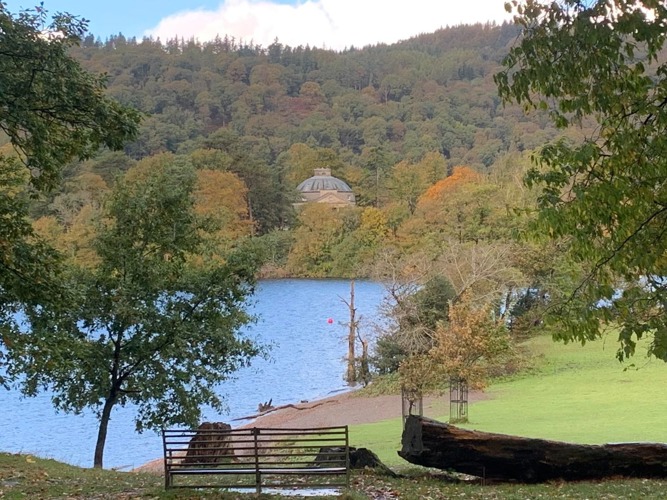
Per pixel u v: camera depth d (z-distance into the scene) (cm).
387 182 14338
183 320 1984
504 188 6412
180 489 1225
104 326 1961
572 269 1174
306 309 8062
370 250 10769
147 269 1961
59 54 1408
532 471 1384
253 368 4984
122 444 2975
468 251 4728
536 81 928
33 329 1645
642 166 904
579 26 864
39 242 1616
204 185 12050
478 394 3706
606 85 907
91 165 11456
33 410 3638
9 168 1723
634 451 1402
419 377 2978
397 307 4288
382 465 1512
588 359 4438
